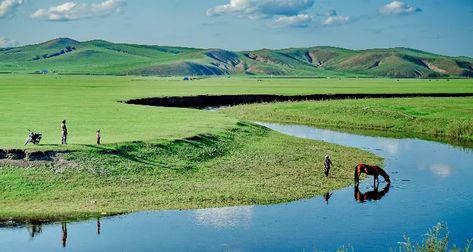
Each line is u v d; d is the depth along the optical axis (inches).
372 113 3917.3
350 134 3329.2
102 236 1315.2
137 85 7303.2
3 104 3639.3
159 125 2659.9
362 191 1814.7
